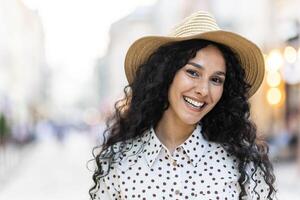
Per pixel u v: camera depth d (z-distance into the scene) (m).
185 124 2.19
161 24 45.06
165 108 2.21
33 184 13.12
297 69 13.12
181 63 2.08
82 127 62.97
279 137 15.41
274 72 13.48
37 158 22.45
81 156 23.31
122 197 2.20
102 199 2.29
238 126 2.22
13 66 40.84
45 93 89.56
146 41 2.18
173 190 2.12
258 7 19.50
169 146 2.22
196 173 2.14
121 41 74.19
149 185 2.14
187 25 2.12
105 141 2.32
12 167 17.61
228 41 2.08
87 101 118.44
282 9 16.69
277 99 13.73
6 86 35.09
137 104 2.24
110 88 80.50
